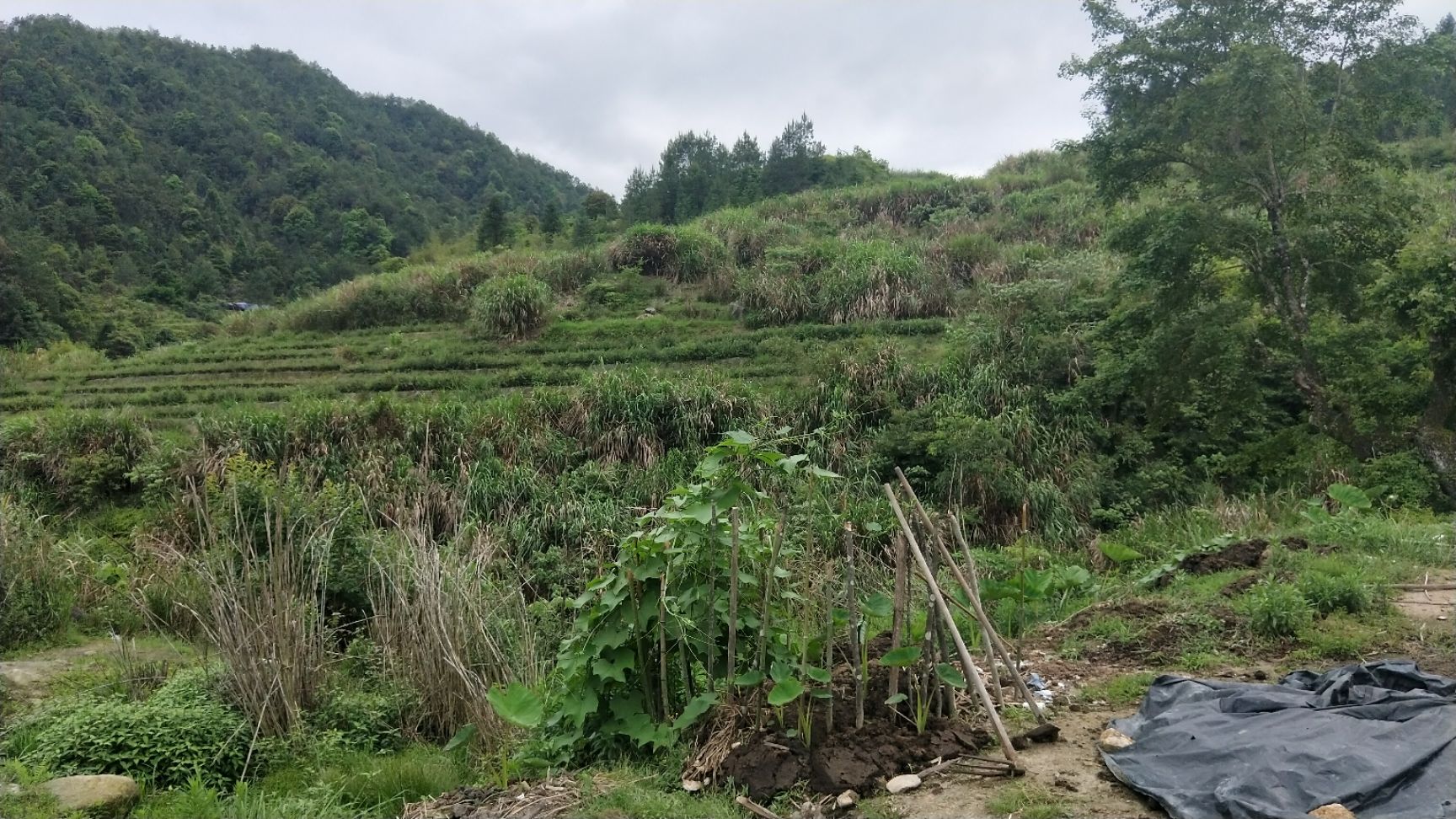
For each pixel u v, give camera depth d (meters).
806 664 4.12
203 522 9.29
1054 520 11.77
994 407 13.70
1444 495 11.38
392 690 6.06
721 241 23.23
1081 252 17.08
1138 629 5.89
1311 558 7.09
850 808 3.64
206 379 18.11
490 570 8.27
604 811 3.83
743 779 3.85
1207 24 12.30
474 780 4.82
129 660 6.84
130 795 4.64
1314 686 4.27
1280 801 3.08
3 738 5.52
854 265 18.88
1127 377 13.08
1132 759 3.71
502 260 23.12
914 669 4.43
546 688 5.65
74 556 10.02
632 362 17.28
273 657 5.78
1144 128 12.73
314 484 12.28
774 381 15.41
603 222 35.00
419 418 13.62
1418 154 25.62
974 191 27.33
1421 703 3.63
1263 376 13.96
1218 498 11.83
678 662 4.62
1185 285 13.02
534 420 13.95
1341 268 12.70
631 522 11.68
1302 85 12.05
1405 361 12.34
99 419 14.02
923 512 4.46
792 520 6.80
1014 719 4.45
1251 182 12.59
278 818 4.40
